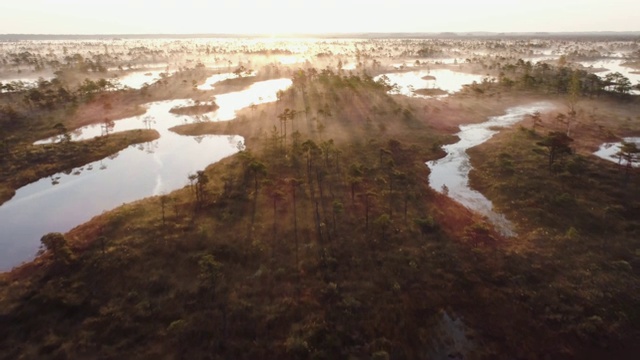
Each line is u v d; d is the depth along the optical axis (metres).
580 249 46.31
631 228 49.91
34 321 36.41
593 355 33.44
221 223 52.66
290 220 53.38
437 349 34.38
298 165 71.88
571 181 63.00
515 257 45.31
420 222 52.06
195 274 42.72
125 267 43.53
